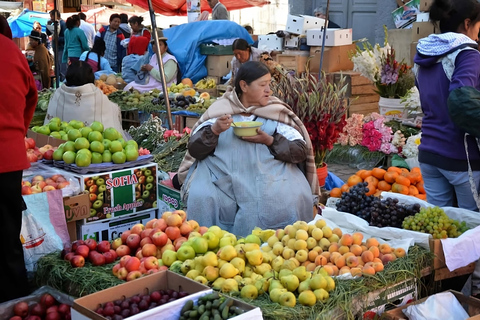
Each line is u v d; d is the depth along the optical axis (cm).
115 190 447
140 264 336
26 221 376
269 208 411
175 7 1619
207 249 343
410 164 625
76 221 433
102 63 1106
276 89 505
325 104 493
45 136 520
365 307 314
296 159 423
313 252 343
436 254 350
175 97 820
